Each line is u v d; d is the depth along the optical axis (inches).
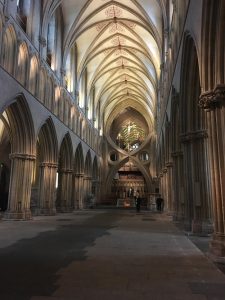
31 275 219.1
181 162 697.6
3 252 306.3
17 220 709.9
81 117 1337.4
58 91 1018.7
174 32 668.7
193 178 495.5
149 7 960.3
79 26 1086.4
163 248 338.6
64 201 1128.2
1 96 620.4
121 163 1876.2
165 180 1096.2
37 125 813.9
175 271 235.1
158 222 695.7
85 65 1301.7
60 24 1053.2
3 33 629.0
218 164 320.8
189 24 445.7
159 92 1228.5
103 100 1806.1
